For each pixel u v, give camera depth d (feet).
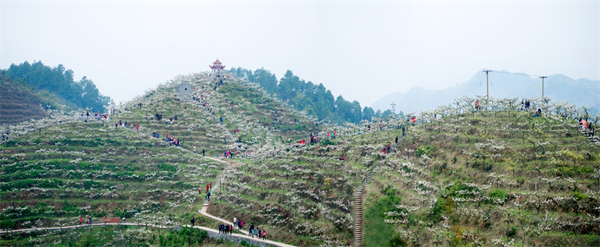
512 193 234.17
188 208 358.43
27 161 396.37
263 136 548.72
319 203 303.68
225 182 386.32
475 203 240.73
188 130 510.17
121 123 514.27
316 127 654.12
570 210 213.46
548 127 289.12
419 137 332.39
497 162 262.47
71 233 323.16
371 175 308.60
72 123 496.64
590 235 200.54
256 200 338.54
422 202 258.16
